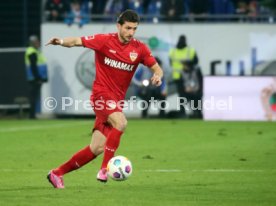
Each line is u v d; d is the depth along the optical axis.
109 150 37.16
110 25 86.75
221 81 83.31
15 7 102.19
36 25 101.38
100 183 40.38
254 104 82.75
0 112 90.88
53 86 87.44
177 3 88.25
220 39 86.25
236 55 86.19
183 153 54.69
